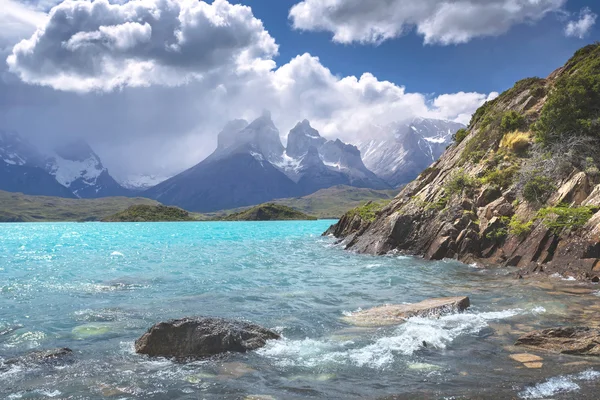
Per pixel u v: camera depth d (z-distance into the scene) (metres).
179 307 18.64
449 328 13.62
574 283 21.59
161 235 85.31
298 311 17.36
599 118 34.69
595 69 39.00
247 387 9.40
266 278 27.09
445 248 35.06
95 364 11.22
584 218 26.48
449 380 9.31
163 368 10.81
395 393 8.73
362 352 11.59
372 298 20.09
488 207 35.41
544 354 10.83
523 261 28.25
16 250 50.72
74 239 73.44
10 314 17.59
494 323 14.12
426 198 45.59
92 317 16.94
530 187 33.00
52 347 13.08
